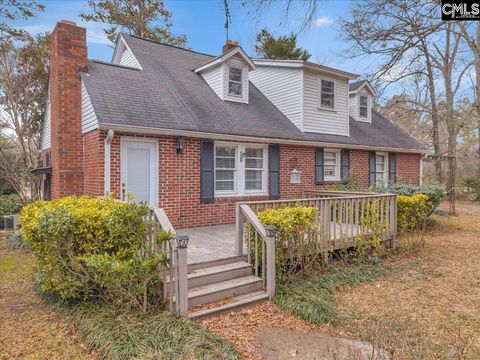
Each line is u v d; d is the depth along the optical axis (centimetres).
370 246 727
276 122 1147
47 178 1091
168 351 342
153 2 2109
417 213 906
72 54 869
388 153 1494
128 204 451
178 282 421
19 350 372
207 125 905
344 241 677
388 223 781
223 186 973
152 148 824
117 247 455
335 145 1211
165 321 397
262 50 2314
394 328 420
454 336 398
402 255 766
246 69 1159
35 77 1465
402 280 600
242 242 579
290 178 1102
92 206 495
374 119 1744
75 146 867
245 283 516
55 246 432
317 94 1236
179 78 1095
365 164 1372
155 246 460
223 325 429
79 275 438
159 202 829
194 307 461
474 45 833
